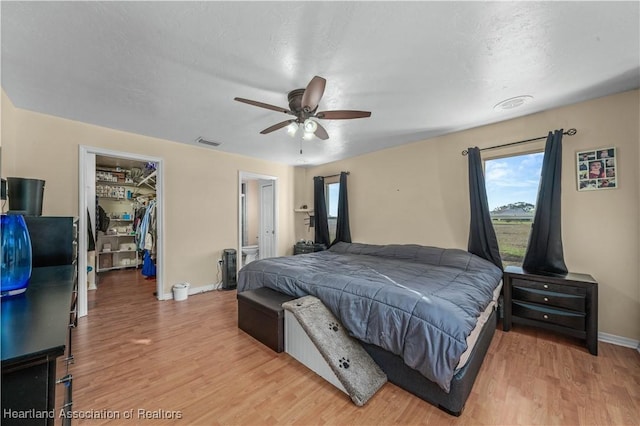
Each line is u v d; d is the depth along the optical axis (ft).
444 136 11.22
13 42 5.15
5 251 3.43
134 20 4.61
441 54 5.63
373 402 5.24
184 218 12.54
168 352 7.15
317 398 5.36
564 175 8.40
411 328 5.23
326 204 17.07
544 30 4.91
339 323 6.64
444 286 6.69
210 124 9.79
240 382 5.87
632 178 7.39
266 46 5.33
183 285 11.97
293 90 7.04
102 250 17.88
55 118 9.06
